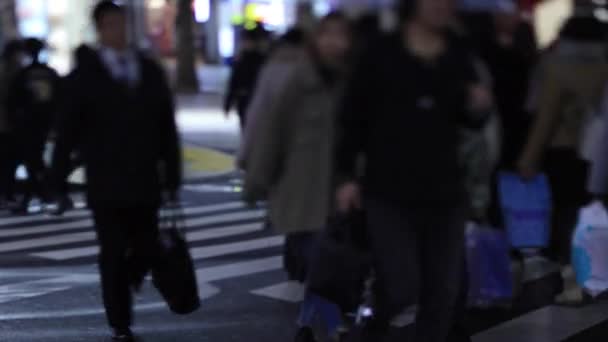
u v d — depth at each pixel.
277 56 6.12
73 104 5.56
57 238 10.34
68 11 34.16
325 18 5.48
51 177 5.68
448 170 4.43
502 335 6.31
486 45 7.05
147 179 5.65
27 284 7.99
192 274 5.93
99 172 5.59
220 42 57.16
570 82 6.37
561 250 7.29
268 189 5.57
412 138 4.38
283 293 7.58
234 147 19.03
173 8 50.50
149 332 6.44
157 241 5.89
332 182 5.45
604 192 5.88
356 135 4.54
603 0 7.32
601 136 5.80
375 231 4.51
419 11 4.44
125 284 6.00
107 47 5.66
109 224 5.75
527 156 6.53
